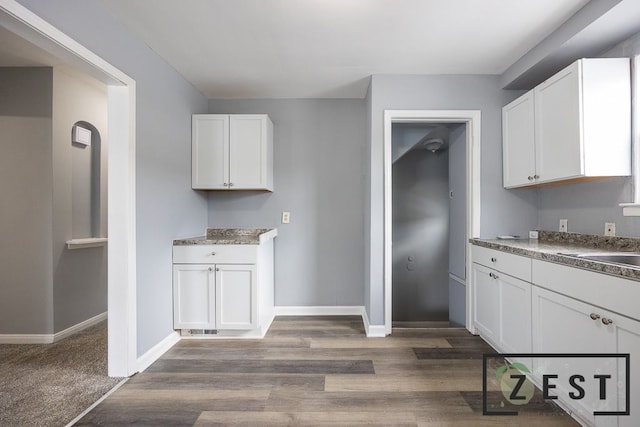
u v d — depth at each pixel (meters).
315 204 3.61
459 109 2.97
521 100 2.66
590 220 2.37
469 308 3.01
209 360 2.45
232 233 3.57
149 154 2.46
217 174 3.23
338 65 2.81
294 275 3.61
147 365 2.36
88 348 2.71
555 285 1.78
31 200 2.87
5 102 2.88
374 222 2.97
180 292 2.84
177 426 1.68
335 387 2.04
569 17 2.11
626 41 2.10
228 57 2.66
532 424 1.68
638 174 1.99
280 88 3.33
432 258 4.93
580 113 2.03
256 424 1.69
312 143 3.61
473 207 2.97
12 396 1.97
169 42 2.41
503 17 2.11
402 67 2.84
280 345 2.72
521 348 2.12
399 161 4.96
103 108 3.48
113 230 2.18
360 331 3.06
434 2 1.96
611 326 1.42
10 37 2.39
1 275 2.87
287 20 2.15
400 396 1.94
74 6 1.76
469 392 1.98
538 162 2.45
